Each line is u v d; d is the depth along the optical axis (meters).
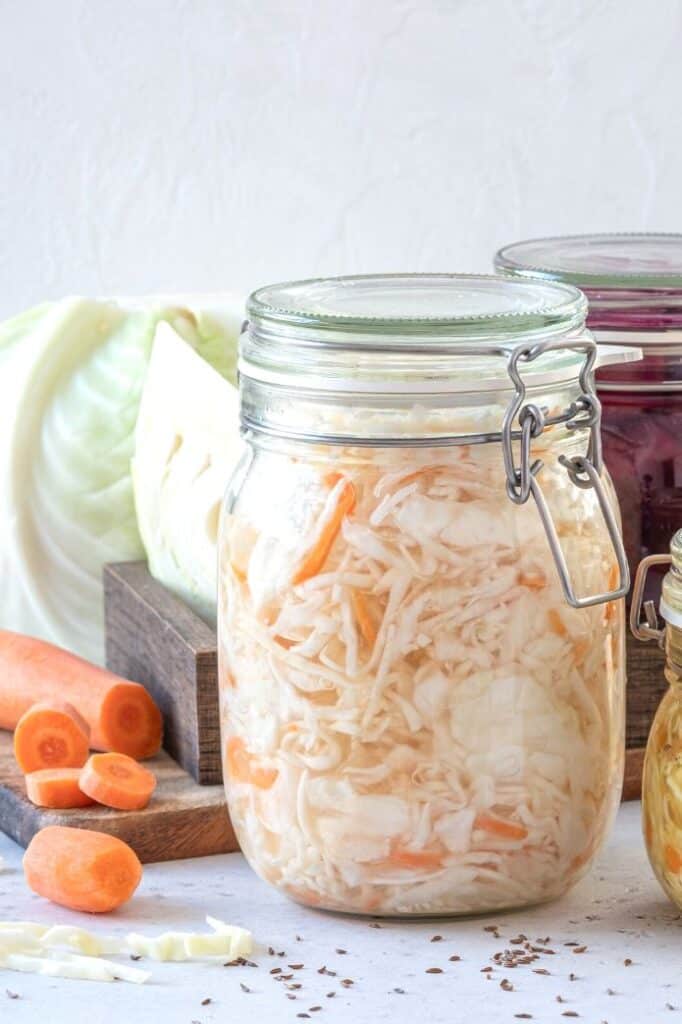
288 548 1.13
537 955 1.14
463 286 1.25
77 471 1.79
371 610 1.12
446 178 2.12
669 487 1.37
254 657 1.17
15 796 1.37
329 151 2.12
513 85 2.08
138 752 1.47
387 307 1.18
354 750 1.14
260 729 1.17
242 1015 1.06
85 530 1.79
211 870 1.31
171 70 2.11
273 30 2.09
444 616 1.12
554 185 2.11
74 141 2.14
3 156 2.14
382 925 1.19
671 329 1.36
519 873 1.17
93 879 1.20
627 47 2.05
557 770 1.16
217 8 2.09
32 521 1.79
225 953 1.15
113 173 2.15
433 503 1.12
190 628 1.45
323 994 1.09
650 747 1.17
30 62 2.11
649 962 1.13
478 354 1.09
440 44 2.08
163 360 1.65
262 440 1.18
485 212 2.13
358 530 1.12
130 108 2.13
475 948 1.15
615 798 1.23
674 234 1.63
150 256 2.18
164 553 1.61
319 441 1.12
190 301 1.86
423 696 1.12
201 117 2.12
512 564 1.12
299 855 1.17
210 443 1.56
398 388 1.10
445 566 1.11
